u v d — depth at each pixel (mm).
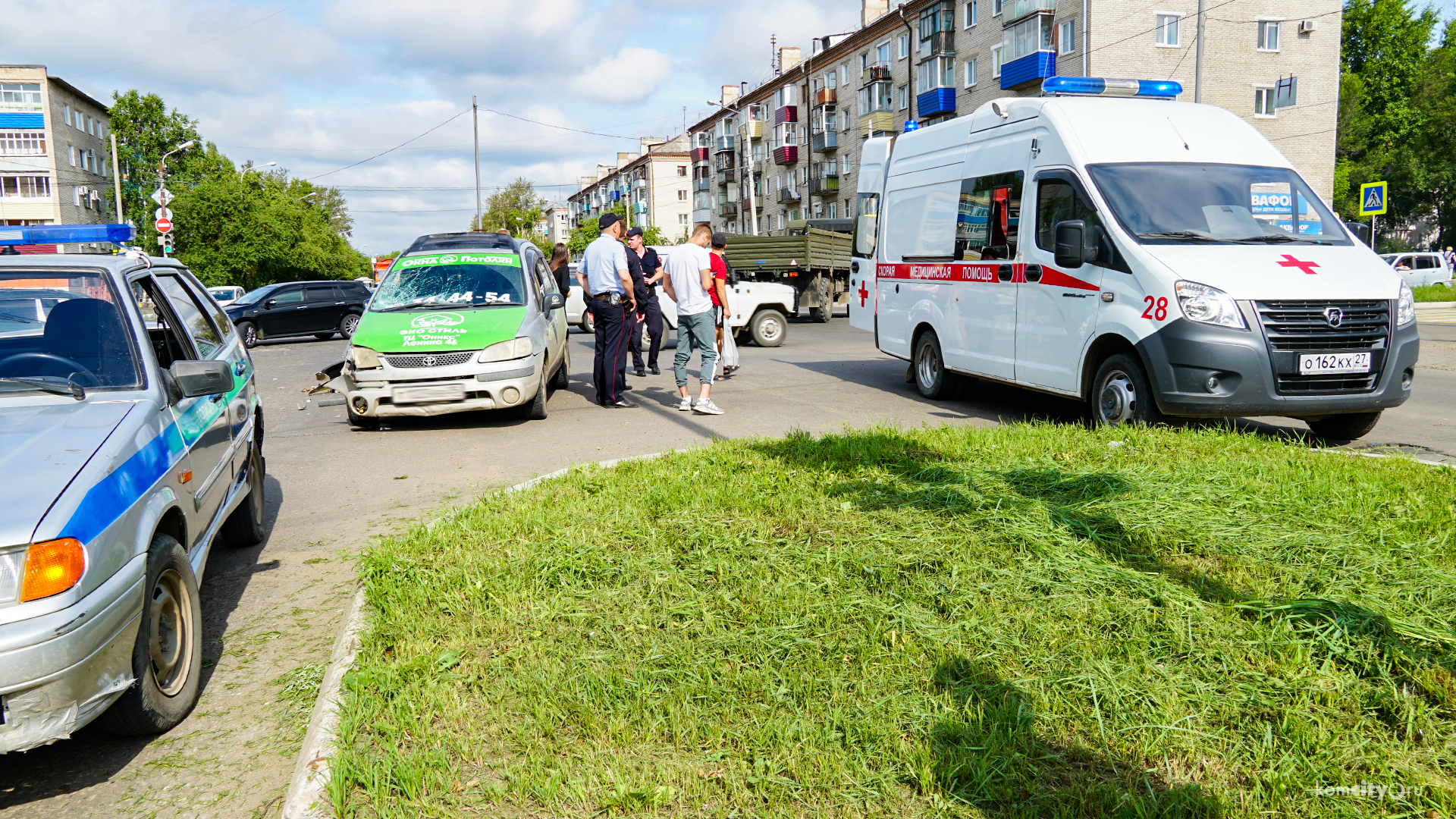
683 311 9336
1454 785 2408
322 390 11039
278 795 2803
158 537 3176
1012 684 2939
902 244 10883
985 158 9203
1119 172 7723
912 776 2498
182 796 2807
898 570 3957
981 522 4539
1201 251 7082
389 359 8664
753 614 3576
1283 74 34125
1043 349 8266
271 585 4676
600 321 10109
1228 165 7957
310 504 6320
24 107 61281
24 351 3658
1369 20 55812
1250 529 4320
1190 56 33125
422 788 2568
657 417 9359
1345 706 2807
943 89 41750
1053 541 4199
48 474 2852
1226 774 2496
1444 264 37281
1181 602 3492
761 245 22469
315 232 70500
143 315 4051
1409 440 7531
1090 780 2469
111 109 67688
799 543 4391
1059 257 7660
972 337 9383
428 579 4117
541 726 2857
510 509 5301
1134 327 7105
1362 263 7219
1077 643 3197
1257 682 2922
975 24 39750
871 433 7145
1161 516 4496
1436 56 55531
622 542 4516
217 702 3414
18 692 2566
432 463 7512
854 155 53281
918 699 2873
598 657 3281
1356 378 6816
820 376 12609
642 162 94375
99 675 2742
